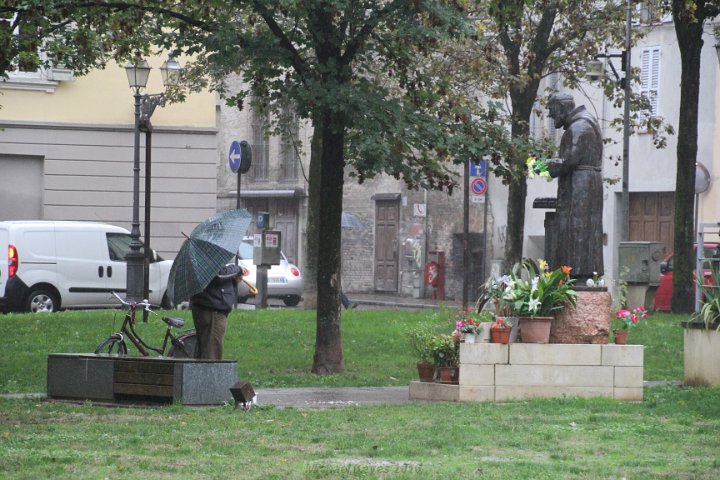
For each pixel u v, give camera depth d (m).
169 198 63.03
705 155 62.88
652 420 20.77
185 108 63.19
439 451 16.95
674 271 44.31
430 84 30.59
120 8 29.73
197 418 20.69
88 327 37.47
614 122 54.97
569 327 24.67
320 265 30.59
